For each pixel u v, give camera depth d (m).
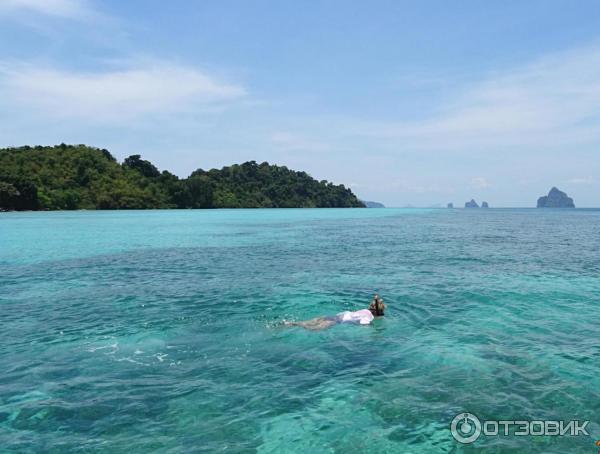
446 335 10.73
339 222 66.44
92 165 108.94
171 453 5.77
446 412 6.82
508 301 14.23
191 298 14.84
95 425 6.51
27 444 6.01
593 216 106.25
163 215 79.38
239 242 34.66
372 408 6.98
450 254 26.62
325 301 14.41
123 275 19.34
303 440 6.09
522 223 67.81
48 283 17.50
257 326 11.62
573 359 8.97
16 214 74.62
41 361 9.12
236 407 7.05
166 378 8.23
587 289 16.05
